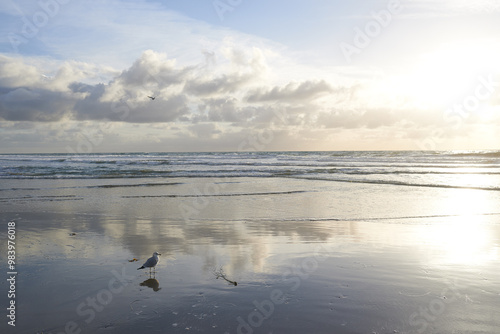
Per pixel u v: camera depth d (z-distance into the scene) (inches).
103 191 874.8
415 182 1067.9
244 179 1237.1
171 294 229.5
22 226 450.6
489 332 179.5
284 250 340.2
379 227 453.7
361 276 263.7
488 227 450.0
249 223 482.0
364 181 1125.1
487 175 1302.9
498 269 278.7
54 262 298.8
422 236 399.9
